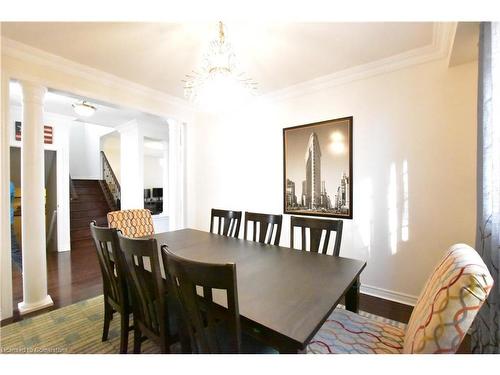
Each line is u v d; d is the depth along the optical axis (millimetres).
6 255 2111
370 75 2510
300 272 1399
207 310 947
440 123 2184
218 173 3871
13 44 2062
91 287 2811
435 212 2219
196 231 2605
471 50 1866
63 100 3520
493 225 1253
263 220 2254
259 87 3053
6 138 2105
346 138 2676
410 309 2268
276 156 3254
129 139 4840
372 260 2545
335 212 2758
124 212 2611
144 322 1436
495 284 1238
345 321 1329
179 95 3377
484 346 1366
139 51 2203
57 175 4277
